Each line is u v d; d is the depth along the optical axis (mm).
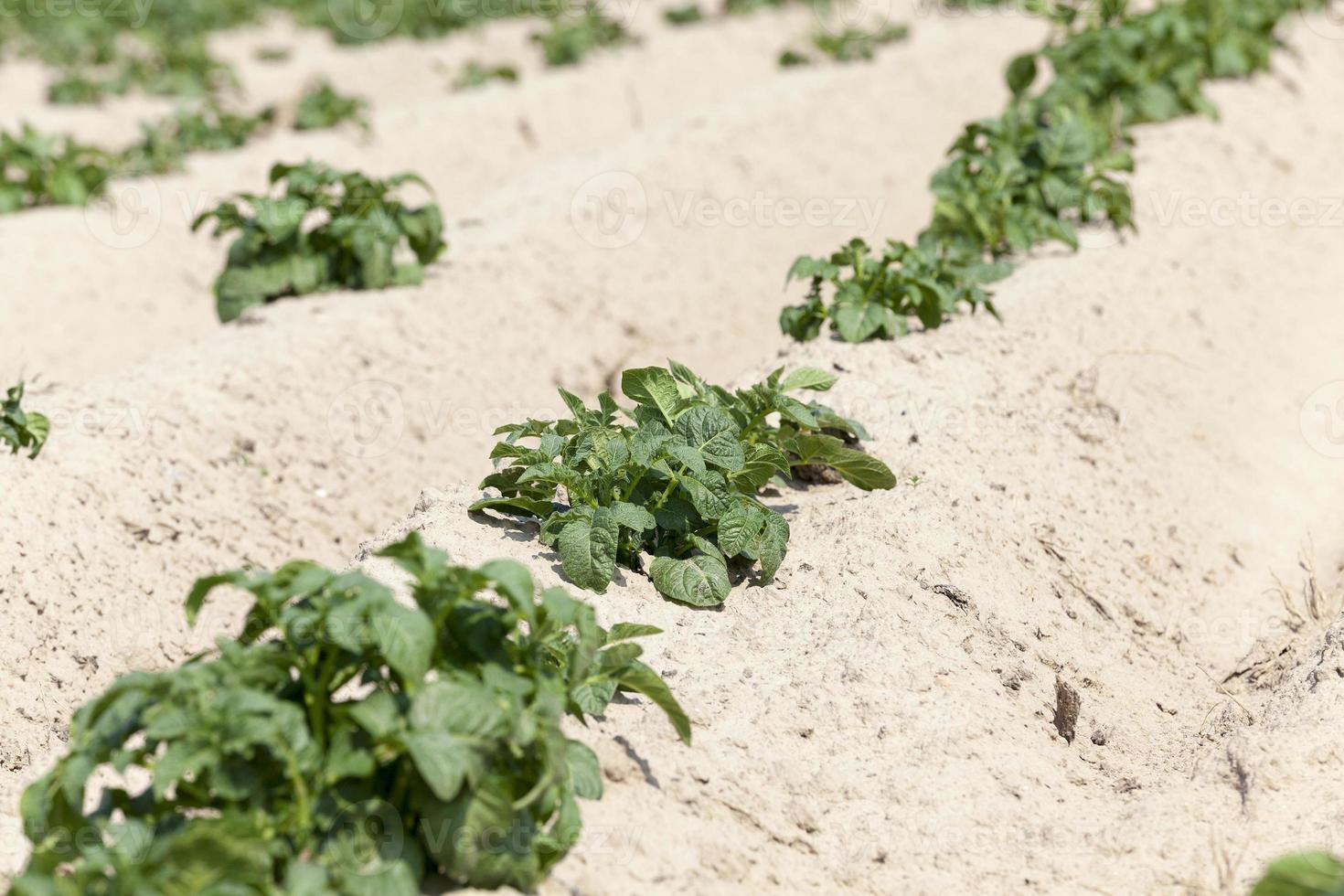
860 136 14758
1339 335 9867
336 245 9930
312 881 3521
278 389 8469
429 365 9281
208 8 24359
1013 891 4477
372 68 21219
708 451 5680
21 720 6152
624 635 4707
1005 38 18859
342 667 3924
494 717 3818
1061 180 10102
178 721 3668
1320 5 18266
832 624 5562
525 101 17031
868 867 4527
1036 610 6086
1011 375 7992
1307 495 7996
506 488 6016
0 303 10883
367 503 8203
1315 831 4566
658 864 4270
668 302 11086
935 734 5055
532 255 10820
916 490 6504
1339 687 5309
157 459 7645
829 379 6246
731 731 4918
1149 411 8164
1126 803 4973
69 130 16859
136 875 3381
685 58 20844
